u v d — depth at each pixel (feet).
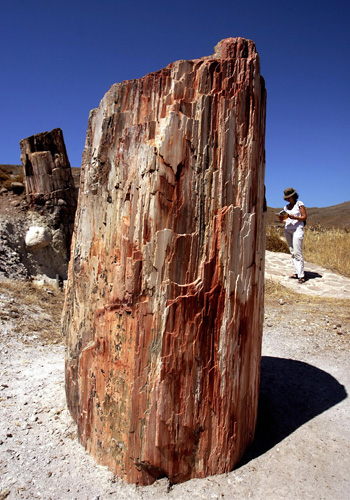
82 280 8.16
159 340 6.73
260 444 8.34
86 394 7.81
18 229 22.68
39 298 18.88
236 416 7.48
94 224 7.77
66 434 8.33
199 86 6.76
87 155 8.17
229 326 7.16
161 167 6.55
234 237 7.10
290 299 21.52
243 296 7.37
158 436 6.73
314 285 24.68
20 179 28.60
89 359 7.75
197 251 6.85
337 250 34.04
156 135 6.68
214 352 7.09
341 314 19.06
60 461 7.52
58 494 6.69
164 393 6.73
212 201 6.87
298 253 25.13
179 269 6.75
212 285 6.97
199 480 7.10
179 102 6.62
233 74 6.97
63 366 12.05
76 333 8.36
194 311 6.84
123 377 6.97
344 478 7.31
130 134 6.91
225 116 6.86
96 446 7.53
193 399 6.95
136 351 6.77
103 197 7.45
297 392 10.94
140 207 6.72
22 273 20.72
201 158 6.74
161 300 6.68
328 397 10.68
